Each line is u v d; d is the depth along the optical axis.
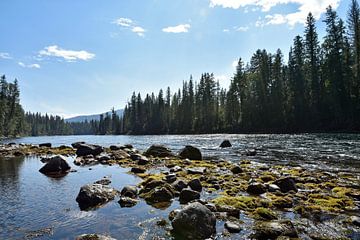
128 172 19.39
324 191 13.02
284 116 69.88
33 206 11.29
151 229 8.74
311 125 61.72
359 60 57.53
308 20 67.44
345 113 55.94
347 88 57.12
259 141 43.66
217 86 110.25
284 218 9.62
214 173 17.80
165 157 26.89
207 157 27.23
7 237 8.23
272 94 75.75
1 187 14.88
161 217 9.87
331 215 9.83
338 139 40.56
